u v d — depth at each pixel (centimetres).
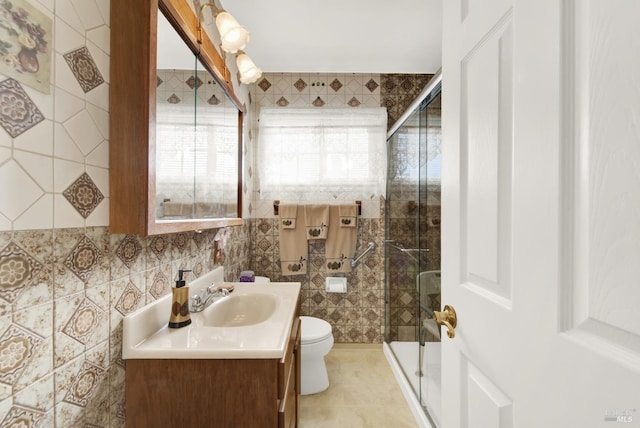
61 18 61
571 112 37
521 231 45
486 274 55
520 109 45
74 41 64
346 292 239
